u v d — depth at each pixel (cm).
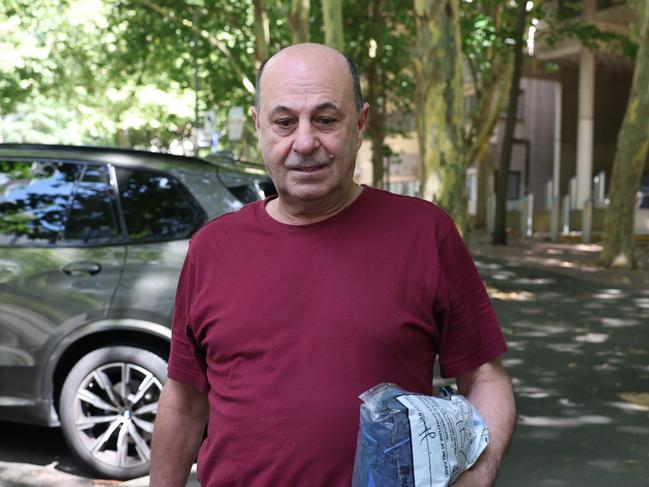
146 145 4747
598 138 4034
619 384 666
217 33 2584
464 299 181
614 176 1636
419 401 153
